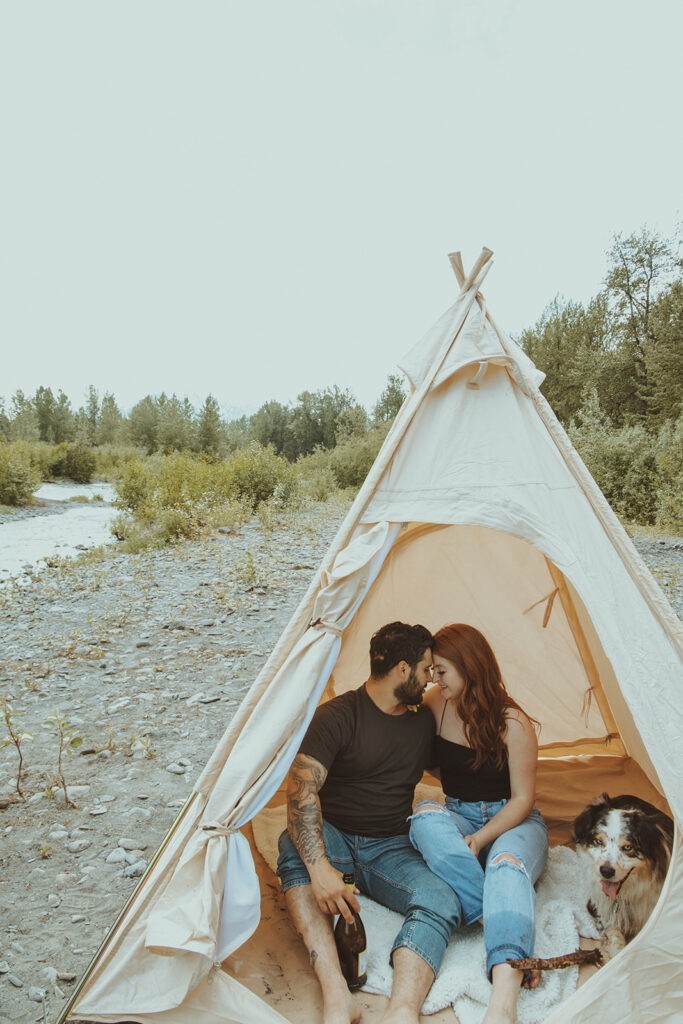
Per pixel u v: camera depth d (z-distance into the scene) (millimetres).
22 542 14688
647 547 12664
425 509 3057
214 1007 2395
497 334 3451
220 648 7121
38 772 4539
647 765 3939
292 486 19859
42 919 3143
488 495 3051
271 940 2914
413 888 2840
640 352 25281
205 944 2314
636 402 25188
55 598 9164
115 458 44125
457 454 3154
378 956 2775
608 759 4387
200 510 15469
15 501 21734
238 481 19141
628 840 2824
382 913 3051
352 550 2967
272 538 14086
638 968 2422
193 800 2740
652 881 2762
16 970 2816
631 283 26000
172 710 5594
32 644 7188
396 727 3184
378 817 3094
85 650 6965
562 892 3158
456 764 3332
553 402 28906
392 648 3127
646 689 2645
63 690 5992
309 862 2736
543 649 4434
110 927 3094
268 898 3191
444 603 4480
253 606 8719
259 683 2807
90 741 5008
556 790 4066
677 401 22188
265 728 2701
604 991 2408
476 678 3229
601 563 2891
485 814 3266
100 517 19812
